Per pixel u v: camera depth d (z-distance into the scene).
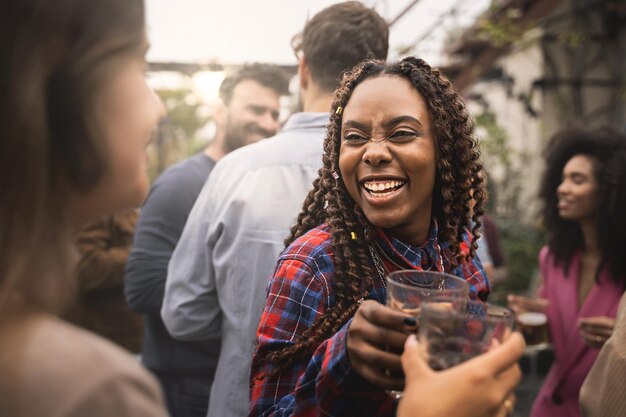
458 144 1.08
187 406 2.03
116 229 2.55
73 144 0.54
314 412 0.88
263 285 1.55
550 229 2.44
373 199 1.01
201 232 1.69
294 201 1.58
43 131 0.51
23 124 0.50
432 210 1.15
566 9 6.79
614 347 1.18
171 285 1.76
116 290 2.54
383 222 1.02
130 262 2.16
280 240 1.55
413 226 1.08
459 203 1.11
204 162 2.36
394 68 1.05
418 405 0.63
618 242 2.18
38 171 0.51
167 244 2.15
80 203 0.58
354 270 1.03
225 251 1.59
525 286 5.70
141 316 2.62
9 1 0.50
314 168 1.61
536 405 2.30
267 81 2.49
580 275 2.32
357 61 1.66
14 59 0.50
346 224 1.06
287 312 1.03
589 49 6.58
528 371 3.00
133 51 0.57
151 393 0.51
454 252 1.16
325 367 0.82
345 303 1.03
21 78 0.50
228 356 1.61
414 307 0.75
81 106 0.53
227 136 2.50
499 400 0.63
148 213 2.20
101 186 0.57
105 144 0.55
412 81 1.04
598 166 2.26
